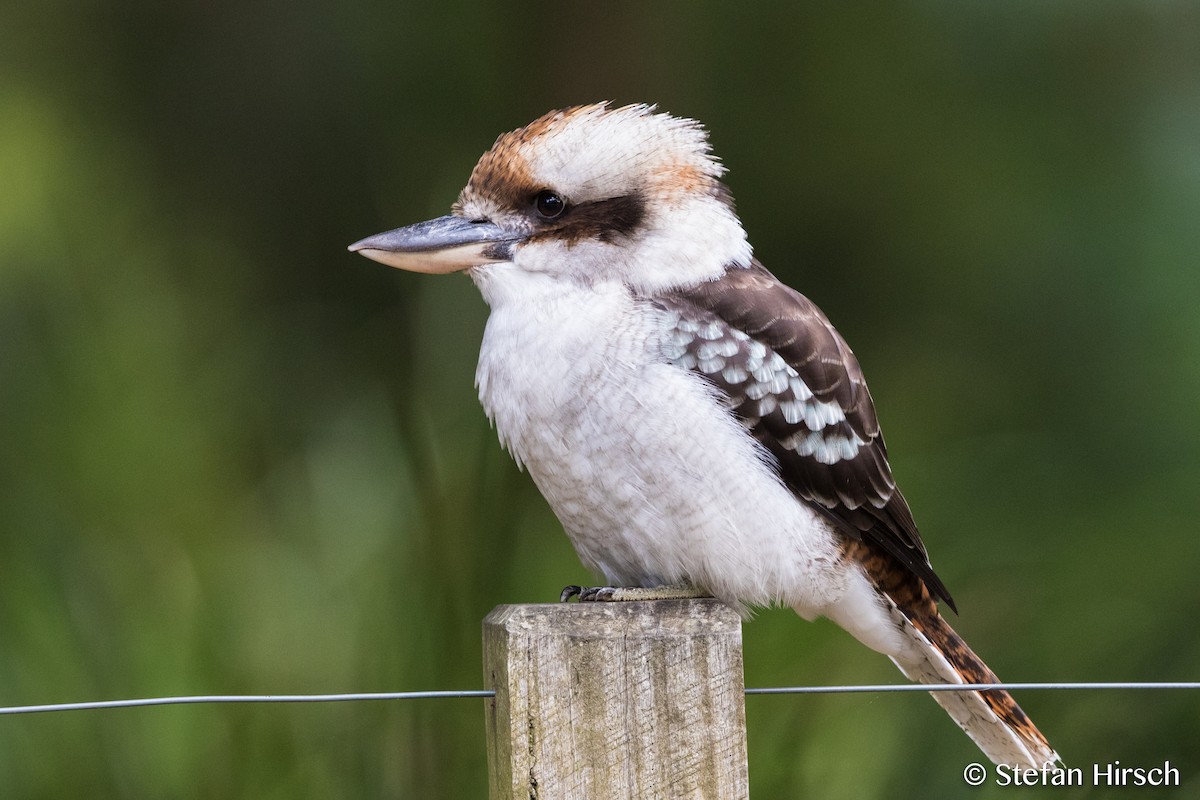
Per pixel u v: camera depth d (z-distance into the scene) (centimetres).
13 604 725
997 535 867
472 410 783
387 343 1053
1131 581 874
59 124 1129
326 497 765
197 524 774
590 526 579
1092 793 755
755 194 1139
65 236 972
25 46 1177
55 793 673
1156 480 971
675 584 581
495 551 726
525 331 576
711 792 431
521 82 1167
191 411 840
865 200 1128
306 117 1177
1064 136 1097
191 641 706
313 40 1171
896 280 1118
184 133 1179
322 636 718
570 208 590
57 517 764
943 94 1116
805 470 588
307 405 1033
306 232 1166
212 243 1105
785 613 704
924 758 707
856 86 1130
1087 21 1059
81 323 855
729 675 433
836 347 613
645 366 559
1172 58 1089
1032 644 824
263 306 1112
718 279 593
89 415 803
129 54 1201
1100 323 1048
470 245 594
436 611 709
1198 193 1045
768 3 1142
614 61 1155
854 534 604
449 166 1124
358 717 684
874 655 707
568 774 429
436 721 685
